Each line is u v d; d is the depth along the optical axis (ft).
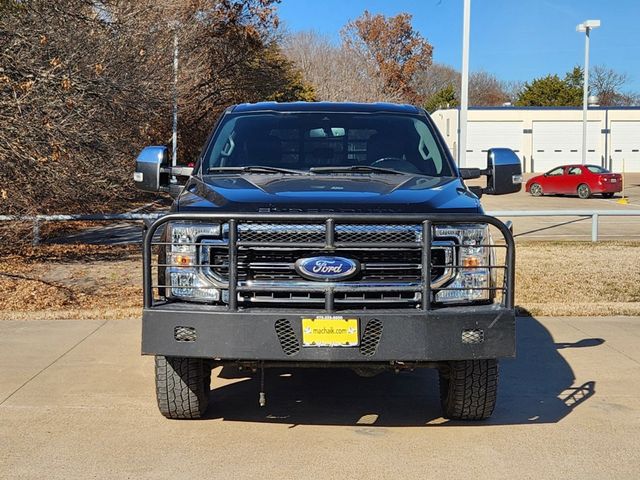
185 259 14.52
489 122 183.83
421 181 16.85
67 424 16.29
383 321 13.88
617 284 33.14
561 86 253.85
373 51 216.54
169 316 14.01
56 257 39.70
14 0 39.63
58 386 18.93
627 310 28.07
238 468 14.06
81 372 20.15
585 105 141.69
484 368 15.65
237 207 14.55
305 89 139.64
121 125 50.14
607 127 184.44
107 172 46.62
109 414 16.94
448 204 14.94
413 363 15.39
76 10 44.57
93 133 42.22
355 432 16.07
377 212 14.40
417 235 14.35
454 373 15.88
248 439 15.57
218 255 14.49
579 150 185.16
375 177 17.30
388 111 20.08
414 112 20.26
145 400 17.93
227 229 14.39
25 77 36.14
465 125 56.75
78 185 44.01
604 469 14.08
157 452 14.79
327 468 14.08
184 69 73.15
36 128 36.24
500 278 22.33
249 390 19.20
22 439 15.40
